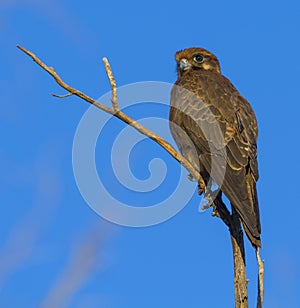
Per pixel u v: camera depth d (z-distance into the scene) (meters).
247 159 10.90
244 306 8.30
